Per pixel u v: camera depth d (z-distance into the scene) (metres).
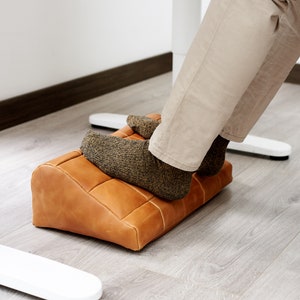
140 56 2.73
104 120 2.02
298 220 1.39
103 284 1.12
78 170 1.27
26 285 1.08
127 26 2.61
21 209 1.43
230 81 1.08
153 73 2.81
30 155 1.79
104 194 1.23
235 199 1.49
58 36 2.23
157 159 1.24
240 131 1.33
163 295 1.09
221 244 1.27
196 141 1.14
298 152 1.84
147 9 2.72
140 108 2.30
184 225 1.35
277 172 1.68
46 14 2.16
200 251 1.24
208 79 1.09
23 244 1.26
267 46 1.07
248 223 1.37
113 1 2.49
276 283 1.13
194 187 1.39
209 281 1.13
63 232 1.31
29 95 2.12
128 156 1.26
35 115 2.16
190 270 1.17
